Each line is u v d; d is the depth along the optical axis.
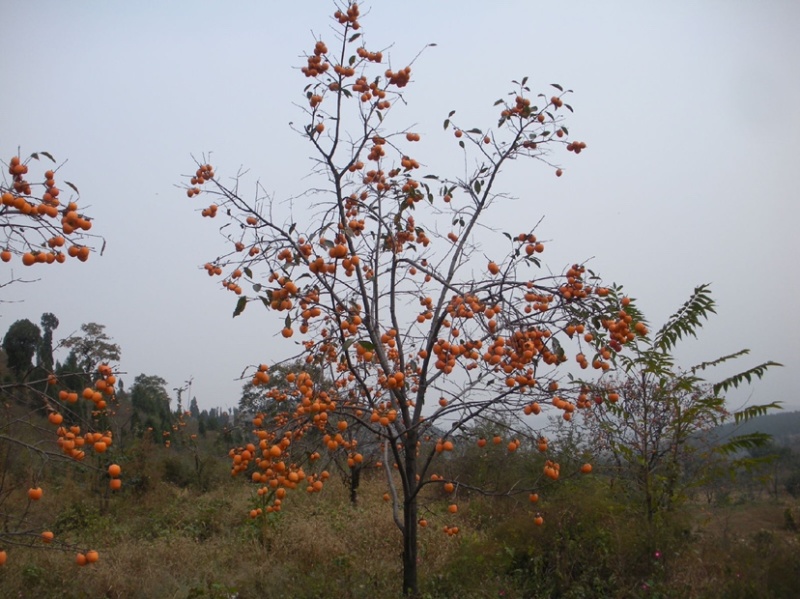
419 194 5.00
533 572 5.36
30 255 3.35
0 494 6.66
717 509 7.84
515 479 8.13
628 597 4.79
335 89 4.64
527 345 4.13
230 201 4.53
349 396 4.88
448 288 4.73
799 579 4.50
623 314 4.08
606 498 6.09
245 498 9.79
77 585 5.68
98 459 9.81
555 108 5.16
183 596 5.43
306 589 5.16
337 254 4.11
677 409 5.99
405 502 4.47
